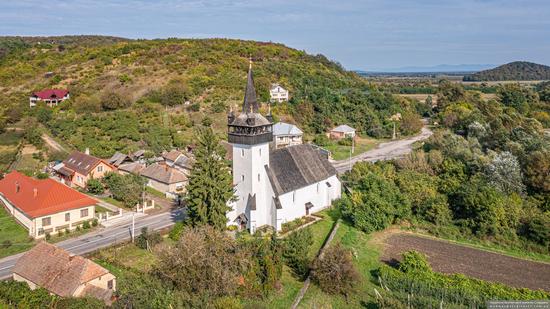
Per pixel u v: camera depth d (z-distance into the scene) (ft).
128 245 174.09
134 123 383.86
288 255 152.87
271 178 187.62
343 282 133.49
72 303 112.47
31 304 115.65
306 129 440.86
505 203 194.29
